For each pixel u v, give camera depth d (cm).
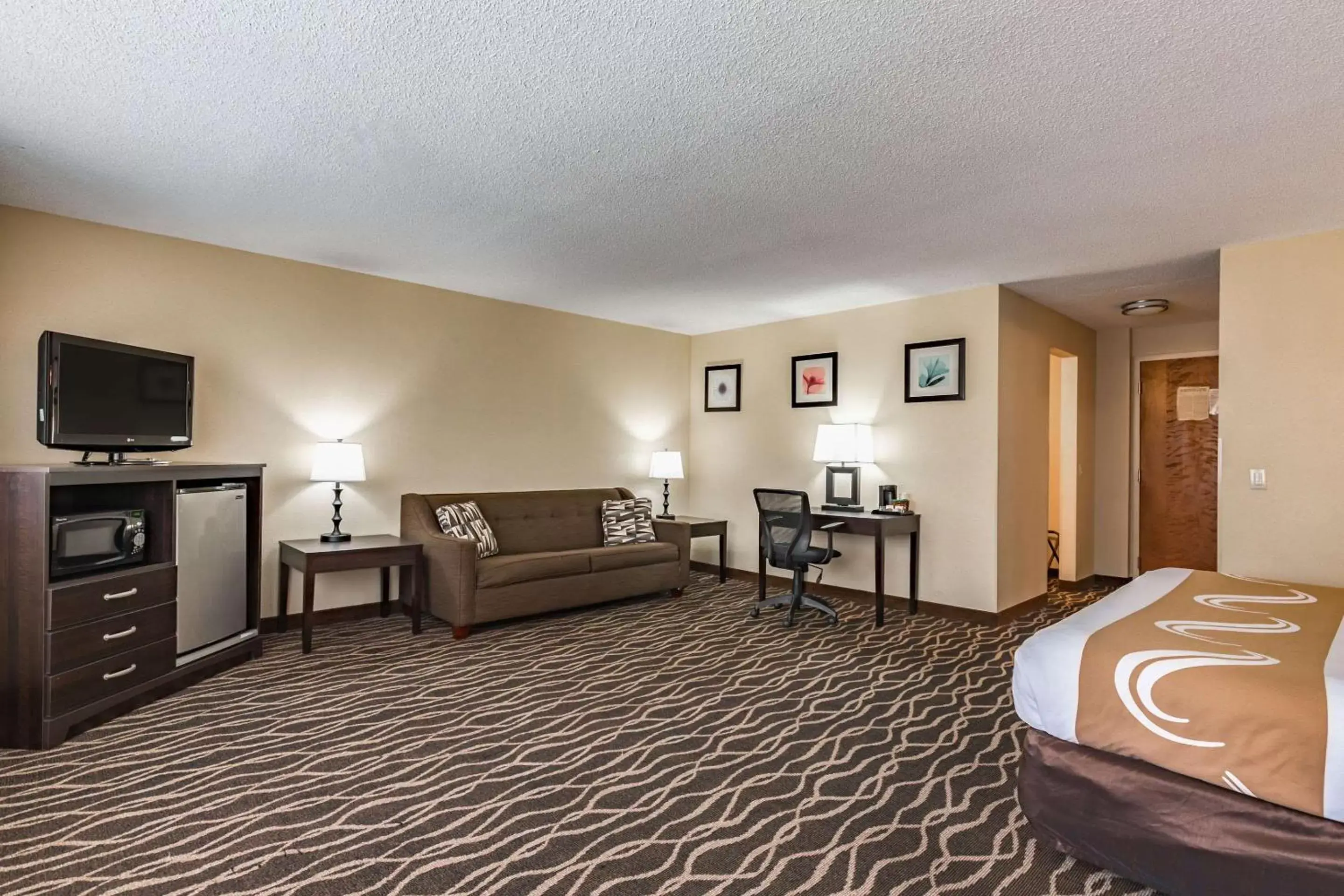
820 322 579
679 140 262
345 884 181
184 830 205
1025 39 195
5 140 267
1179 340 591
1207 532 577
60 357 287
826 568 564
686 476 682
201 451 399
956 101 230
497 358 540
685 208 335
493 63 211
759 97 230
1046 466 537
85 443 299
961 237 373
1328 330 351
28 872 183
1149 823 180
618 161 282
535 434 564
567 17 187
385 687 334
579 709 309
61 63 213
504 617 439
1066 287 479
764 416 620
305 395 441
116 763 248
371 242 396
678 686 339
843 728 290
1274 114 236
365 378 468
